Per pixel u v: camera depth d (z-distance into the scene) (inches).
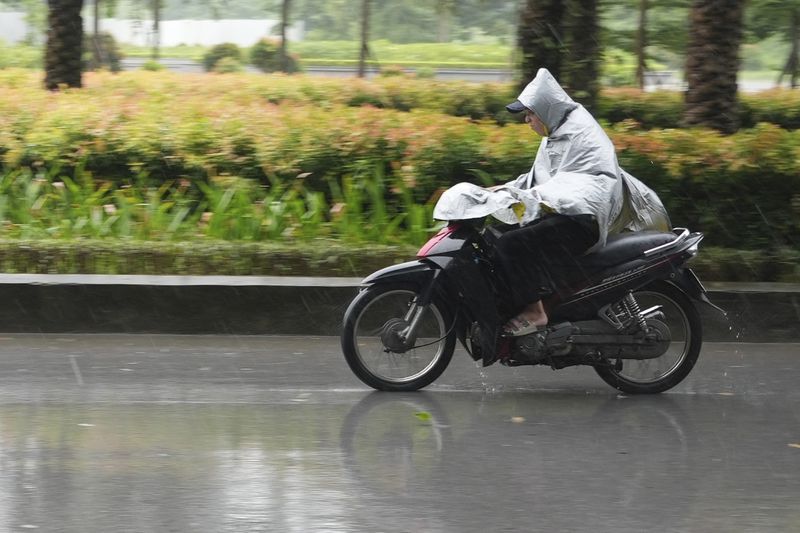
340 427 529.0
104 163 946.1
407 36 5083.7
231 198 877.2
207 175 936.3
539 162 612.1
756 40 2260.1
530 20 1122.0
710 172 846.5
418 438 513.0
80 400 569.3
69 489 431.2
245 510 410.9
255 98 1550.2
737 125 1077.1
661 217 624.4
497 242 590.9
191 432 514.3
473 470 465.1
